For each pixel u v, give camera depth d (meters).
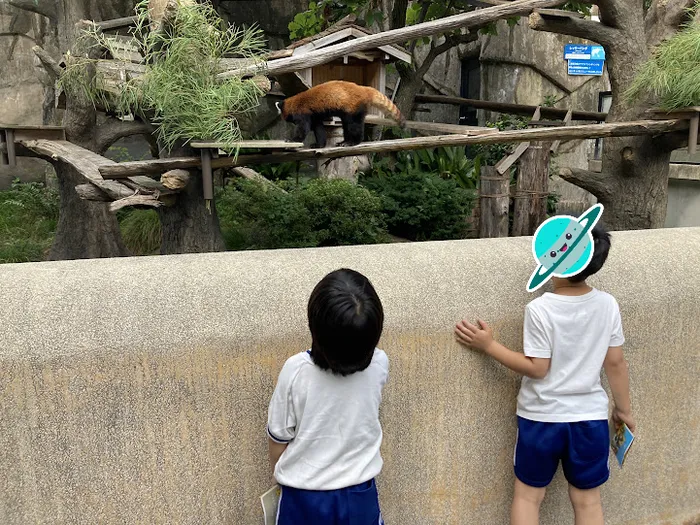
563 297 1.81
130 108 2.88
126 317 1.59
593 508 1.89
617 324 1.84
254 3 8.98
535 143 4.70
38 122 7.65
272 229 3.77
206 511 1.72
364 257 1.96
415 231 4.70
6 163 3.52
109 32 4.86
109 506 1.63
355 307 1.38
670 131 3.35
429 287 1.90
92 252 3.95
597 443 1.82
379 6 7.06
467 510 2.06
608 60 3.91
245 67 2.85
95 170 2.93
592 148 9.16
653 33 3.90
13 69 7.51
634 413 2.22
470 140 3.19
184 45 2.46
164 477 1.67
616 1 3.70
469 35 6.67
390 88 8.76
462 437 2.00
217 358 1.65
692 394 2.32
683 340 2.23
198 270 1.76
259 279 1.76
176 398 1.64
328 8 6.43
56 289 1.61
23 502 1.56
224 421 1.69
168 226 3.07
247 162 2.82
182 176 2.65
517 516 1.92
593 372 1.80
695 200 6.12
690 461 2.39
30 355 1.50
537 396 1.83
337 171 5.15
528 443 1.86
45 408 1.53
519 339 1.99
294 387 1.49
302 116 3.21
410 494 1.96
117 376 1.57
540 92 9.21
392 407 1.88
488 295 1.95
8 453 1.52
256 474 1.76
